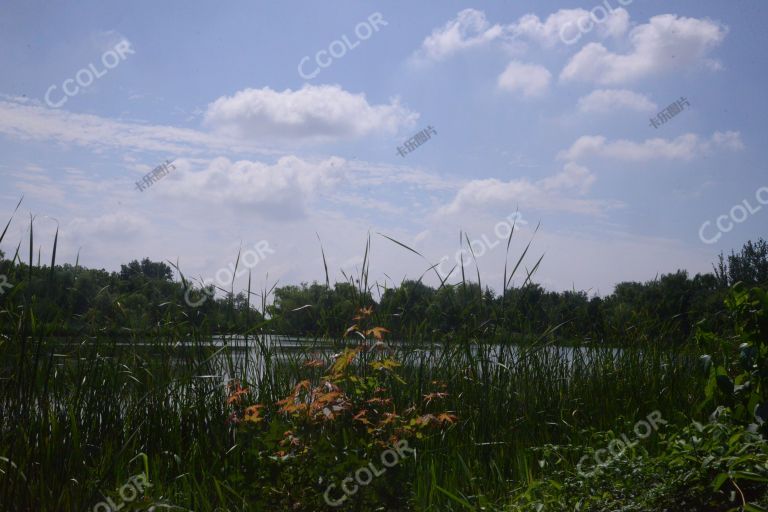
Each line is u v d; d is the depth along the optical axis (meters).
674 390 6.36
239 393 4.76
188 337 5.52
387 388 5.21
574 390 6.25
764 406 4.08
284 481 4.21
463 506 4.48
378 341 4.73
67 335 5.21
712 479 3.91
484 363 5.84
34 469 4.17
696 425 4.37
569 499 4.21
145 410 5.16
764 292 4.34
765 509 3.40
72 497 4.12
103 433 4.96
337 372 4.69
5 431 4.18
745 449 3.84
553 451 5.13
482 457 5.31
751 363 4.31
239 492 4.33
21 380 4.28
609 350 6.77
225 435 5.18
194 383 5.32
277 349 5.58
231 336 5.58
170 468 4.95
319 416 4.38
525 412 5.87
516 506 4.30
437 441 5.20
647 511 3.81
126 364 5.39
